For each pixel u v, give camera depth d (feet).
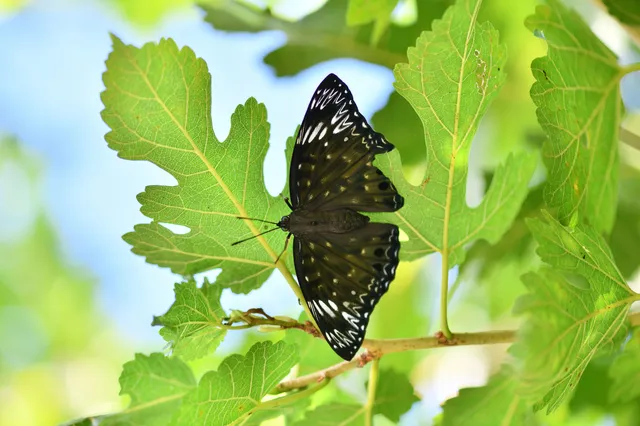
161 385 1.90
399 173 1.88
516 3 2.19
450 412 1.92
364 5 2.02
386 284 1.83
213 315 1.83
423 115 1.85
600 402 2.07
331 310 1.84
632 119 2.23
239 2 2.23
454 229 1.89
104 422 1.87
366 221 1.85
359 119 1.84
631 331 1.91
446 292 1.87
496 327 2.32
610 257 1.80
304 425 1.92
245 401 1.82
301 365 1.96
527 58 2.22
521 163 1.91
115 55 1.76
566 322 1.71
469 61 1.82
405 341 1.86
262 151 1.85
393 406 1.96
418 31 2.16
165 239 1.85
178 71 1.78
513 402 1.90
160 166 1.81
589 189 1.87
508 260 2.11
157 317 1.82
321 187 1.86
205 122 1.81
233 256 1.87
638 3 1.94
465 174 1.88
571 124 1.85
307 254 1.86
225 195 1.84
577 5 2.22
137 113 1.78
